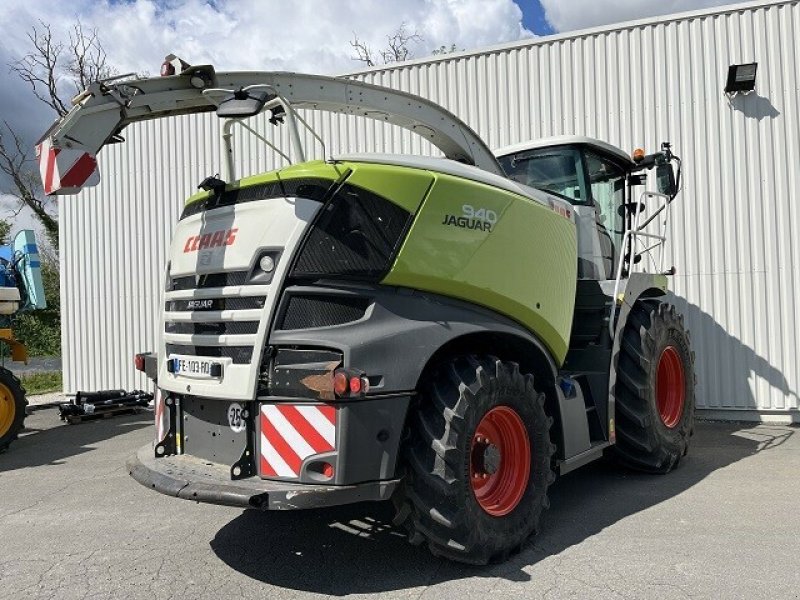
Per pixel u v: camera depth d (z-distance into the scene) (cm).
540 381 400
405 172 337
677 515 412
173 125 977
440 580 326
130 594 322
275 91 356
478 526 326
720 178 752
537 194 441
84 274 1021
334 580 331
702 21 759
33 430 823
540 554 356
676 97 767
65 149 349
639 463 505
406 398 317
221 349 343
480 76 840
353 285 321
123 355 1004
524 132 822
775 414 737
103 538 409
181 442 376
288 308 321
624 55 786
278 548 380
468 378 334
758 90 739
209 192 373
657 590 302
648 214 772
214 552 377
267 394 320
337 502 294
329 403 301
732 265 747
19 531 431
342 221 324
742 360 744
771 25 736
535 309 388
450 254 343
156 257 988
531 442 365
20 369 1789
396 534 398
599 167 552
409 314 329
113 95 365
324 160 340
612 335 468
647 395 485
